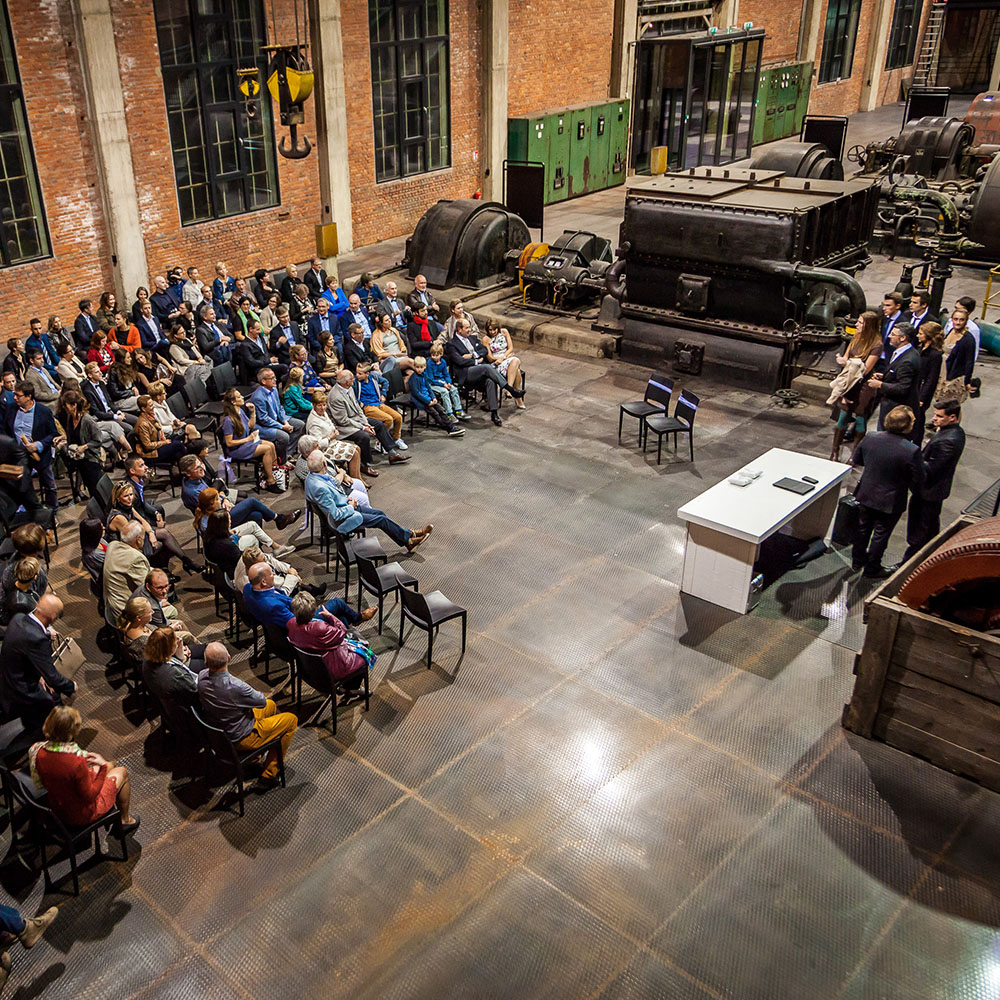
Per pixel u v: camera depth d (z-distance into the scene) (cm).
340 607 772
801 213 1201
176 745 691
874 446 822
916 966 526
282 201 1791
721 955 531
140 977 521
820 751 680
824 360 1310
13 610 683
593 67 2502
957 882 578
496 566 905
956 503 1013
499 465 1115
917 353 940
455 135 2145
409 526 978
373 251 1967
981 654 620
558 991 510
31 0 1320
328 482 883
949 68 3838
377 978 518
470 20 2072
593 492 1046
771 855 596
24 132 1370
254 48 1652
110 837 614
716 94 2623
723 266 1288
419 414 1271
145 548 861
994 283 1745
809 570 896
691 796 641
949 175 2172
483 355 1258
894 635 652
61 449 997
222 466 1030
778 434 1184
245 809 632
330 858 594
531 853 596
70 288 1480
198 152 1619
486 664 770
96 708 729
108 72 1416
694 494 1038
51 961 530
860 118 3525
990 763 639
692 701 729
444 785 650
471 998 506
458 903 562
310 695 737
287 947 536
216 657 605
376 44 1886
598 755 675
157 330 1319
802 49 3244
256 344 1247
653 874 582
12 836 617
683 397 1091
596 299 1606
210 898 568
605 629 814
